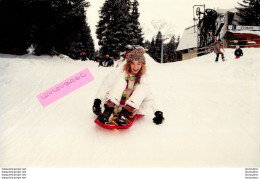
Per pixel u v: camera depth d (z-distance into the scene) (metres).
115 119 2.57
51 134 2.43
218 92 4.43
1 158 1.92
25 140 2.28
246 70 6.82
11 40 11.41
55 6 12.07
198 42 25.28
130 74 2.53
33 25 11.70
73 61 15.20
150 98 2.71
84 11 14.48
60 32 13.78
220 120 2.90
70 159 1.94
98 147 2.16
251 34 24.55
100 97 2.53
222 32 26.75
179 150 2.12
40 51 13.12
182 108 3.49
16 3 10.50
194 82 5.83
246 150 2.11
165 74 7.91
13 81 5.14
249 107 3.37
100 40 34.53
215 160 1.94
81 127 2.63
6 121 2.82
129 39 31.94
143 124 2.77
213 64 11.25
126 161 1.92
